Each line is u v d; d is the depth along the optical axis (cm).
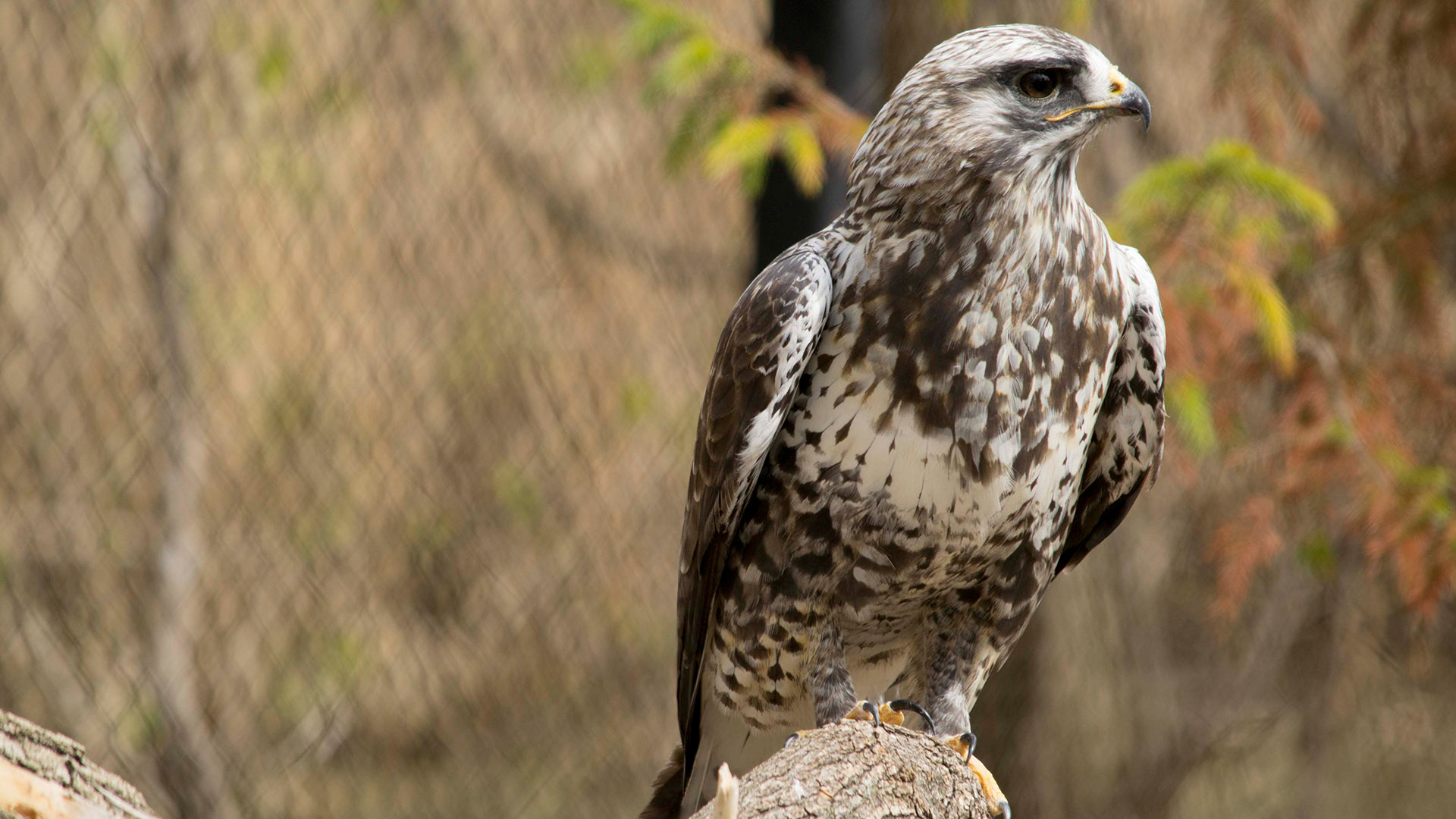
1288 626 1240
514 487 1108
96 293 1020
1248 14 896
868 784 429
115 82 994
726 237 1150
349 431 1077
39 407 1016
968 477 512
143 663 1025
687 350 1148
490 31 1073
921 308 506
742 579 561
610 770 1130
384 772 1091
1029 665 1050
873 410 512
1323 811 1339
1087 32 1014
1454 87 973
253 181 1043
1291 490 876
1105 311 526
